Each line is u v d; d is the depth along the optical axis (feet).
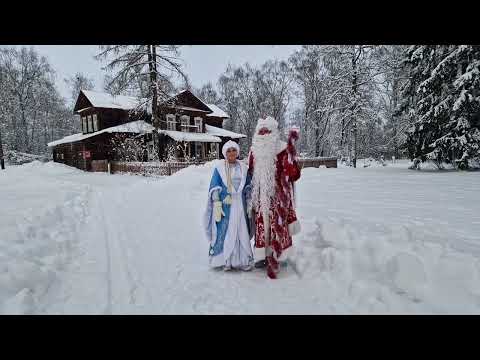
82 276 11.32
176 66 71.05
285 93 141.69
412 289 9.12
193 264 12.76
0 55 138.21
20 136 144.56
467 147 49.57
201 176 40.27
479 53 47.34
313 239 13.10
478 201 22.68
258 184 11.43
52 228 17.74
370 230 13.38
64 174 79.71
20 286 9.62
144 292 10.03
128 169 74.74
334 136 91.04
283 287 10.27
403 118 86.22
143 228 19.35
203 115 107.55
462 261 9.12
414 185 33.22
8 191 36.42
